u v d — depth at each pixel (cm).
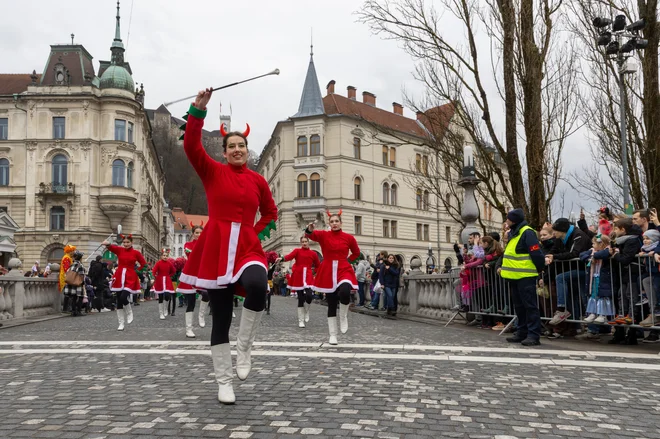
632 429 369
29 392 478
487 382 521
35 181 4456
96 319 1467
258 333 1004
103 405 428
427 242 5397
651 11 1283
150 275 3019
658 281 763
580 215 986
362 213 4869
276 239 5297
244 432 355
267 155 6031
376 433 355
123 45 5044
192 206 13138
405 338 909
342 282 921
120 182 4569
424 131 1764
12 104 4541
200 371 585
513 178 1338
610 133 1530
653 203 1277
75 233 4397
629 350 748
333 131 4803
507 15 1332
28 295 1512
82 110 4494
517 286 839
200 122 417
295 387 496
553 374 565
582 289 881
